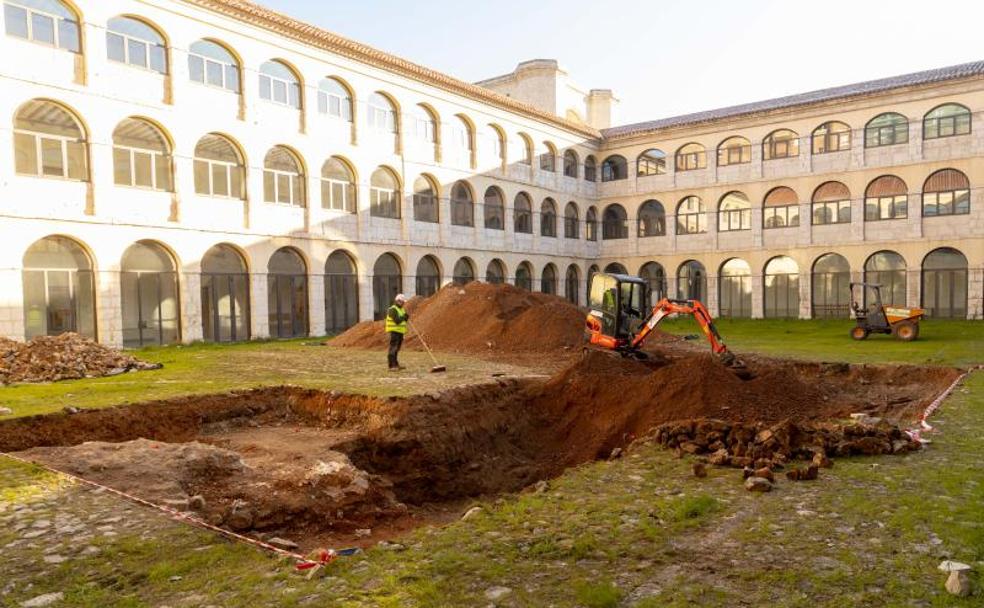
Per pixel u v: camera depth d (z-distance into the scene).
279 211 27.52
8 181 19.42
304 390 12.65
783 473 7.50
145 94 23.00
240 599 4.50
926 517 5.89
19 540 5.54
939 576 4.71
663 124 44.41
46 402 11.25
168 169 23.91
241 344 24.86
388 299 32.97
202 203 24.75
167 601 4.50
